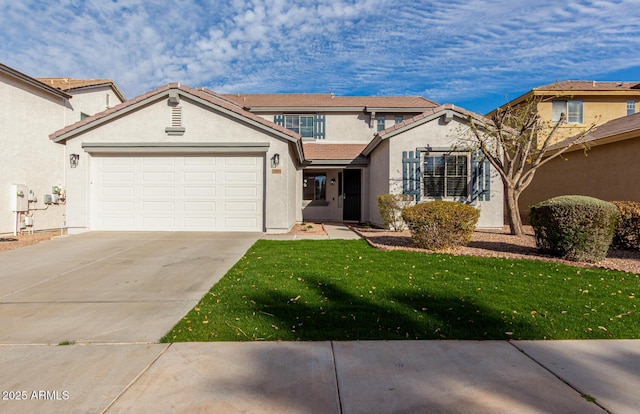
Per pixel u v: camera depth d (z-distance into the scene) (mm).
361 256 7852
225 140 11727
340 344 3725
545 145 11344
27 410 2674
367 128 18703
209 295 5312
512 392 2891
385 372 3189
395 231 12430
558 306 4727
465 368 3254
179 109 11734
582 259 7363
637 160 12148
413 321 4250
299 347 3664
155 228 11977
